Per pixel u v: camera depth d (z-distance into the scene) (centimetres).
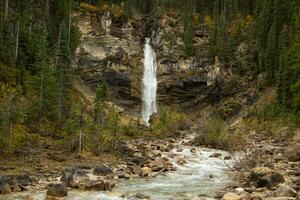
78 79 7175
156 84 8944
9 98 3145
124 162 2981
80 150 3083
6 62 4559
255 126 6288
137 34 9506
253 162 2927
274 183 2161
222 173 2781
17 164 2527
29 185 2116
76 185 2127
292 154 3103
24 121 3416
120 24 9312
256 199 1819
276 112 6588
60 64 4541
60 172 2456
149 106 8725
